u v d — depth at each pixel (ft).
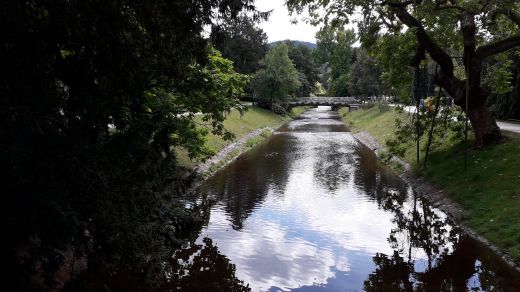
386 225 46.91
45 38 21.03
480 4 54.13
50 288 20.76
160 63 28.43
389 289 31.24
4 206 18.74
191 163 73.41
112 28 23.48
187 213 45.78
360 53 207.10
